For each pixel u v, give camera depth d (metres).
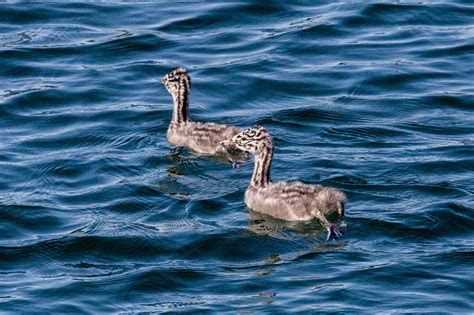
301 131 24.48
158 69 27.66
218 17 29.98
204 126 23.62
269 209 20.86
